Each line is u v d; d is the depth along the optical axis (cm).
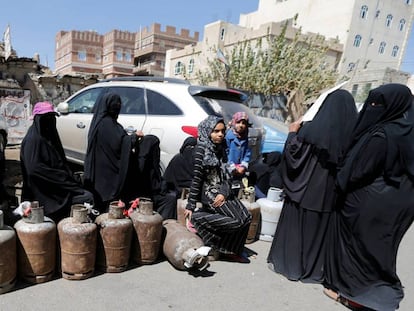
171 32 5359
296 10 3881
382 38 3641
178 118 423
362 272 262
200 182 318
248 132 443
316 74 1364
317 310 267
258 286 295
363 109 261
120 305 246
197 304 258
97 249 284
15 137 910
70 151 561
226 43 2831
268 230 399
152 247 304
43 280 261
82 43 6062
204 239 326
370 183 253
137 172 366
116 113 342
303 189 301
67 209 308
